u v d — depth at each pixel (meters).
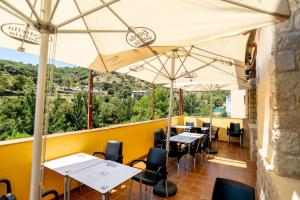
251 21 1.12
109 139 4.18
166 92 10.95
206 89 7.05
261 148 2.67
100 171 2.39
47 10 1.21
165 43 1.51
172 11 1.24
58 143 3.09
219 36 1.33
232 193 1.80
